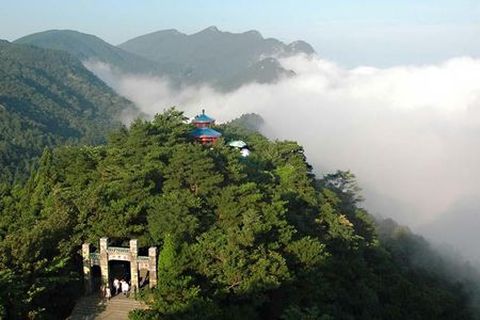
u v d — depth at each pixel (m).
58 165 65.38
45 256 42.75
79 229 45.53
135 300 42.31
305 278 47.75
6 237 44.19
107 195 51.25
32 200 58.44
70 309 41.84
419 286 83.25
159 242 46.56
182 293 38.12
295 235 55.81
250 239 43.53
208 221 51.38
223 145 82.88
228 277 41.06
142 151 67.44
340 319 49.50
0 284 35.41
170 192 54.97
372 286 66.44
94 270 46.62
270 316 43.97
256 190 55.91
